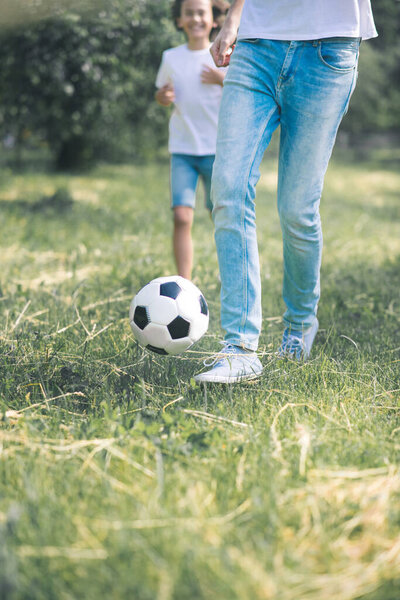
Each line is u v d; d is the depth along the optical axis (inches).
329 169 735.7
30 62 328.8
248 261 96.9
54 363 105.0
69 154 573.9
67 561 53.7
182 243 152.7
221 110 97.8
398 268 210.4
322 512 61.2
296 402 89.7
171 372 100.3
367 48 1051.9
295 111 96.7
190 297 101.0
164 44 355.9
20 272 188.5
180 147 153.1
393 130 1339.8
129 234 264.7
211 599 49.9
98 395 92.9
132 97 431.2
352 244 263.7
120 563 53.0
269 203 387.2
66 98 375.6
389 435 79.7
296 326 115.1
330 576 53.2
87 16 296.0
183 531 56.9
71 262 204.1
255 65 95.7
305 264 107.3
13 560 51.0
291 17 93.5
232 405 89.3
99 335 121.7
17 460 69.8
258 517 59.5
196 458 72.1
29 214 300.4
